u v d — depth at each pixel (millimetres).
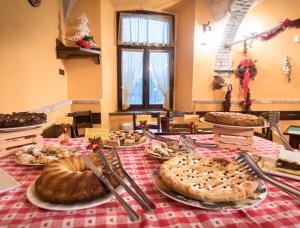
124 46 3516
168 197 661
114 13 3391
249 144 1175
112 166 779
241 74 3295
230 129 1190
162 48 3627
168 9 3457
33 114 1183
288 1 3230
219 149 1195
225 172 781
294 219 577
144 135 1347
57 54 2506
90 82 2990
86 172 663
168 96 3715
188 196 635
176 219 570
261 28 3246
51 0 2316
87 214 583
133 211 575
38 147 1033
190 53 3273
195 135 1534
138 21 3471
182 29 3453
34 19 1890
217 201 610
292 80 3402
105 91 3154
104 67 3090
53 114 2203
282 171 854
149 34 3529
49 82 2252
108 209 608
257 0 3086
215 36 3201
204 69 3244
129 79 3572
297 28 3285
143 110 3670
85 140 1354
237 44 3252
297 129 2129
